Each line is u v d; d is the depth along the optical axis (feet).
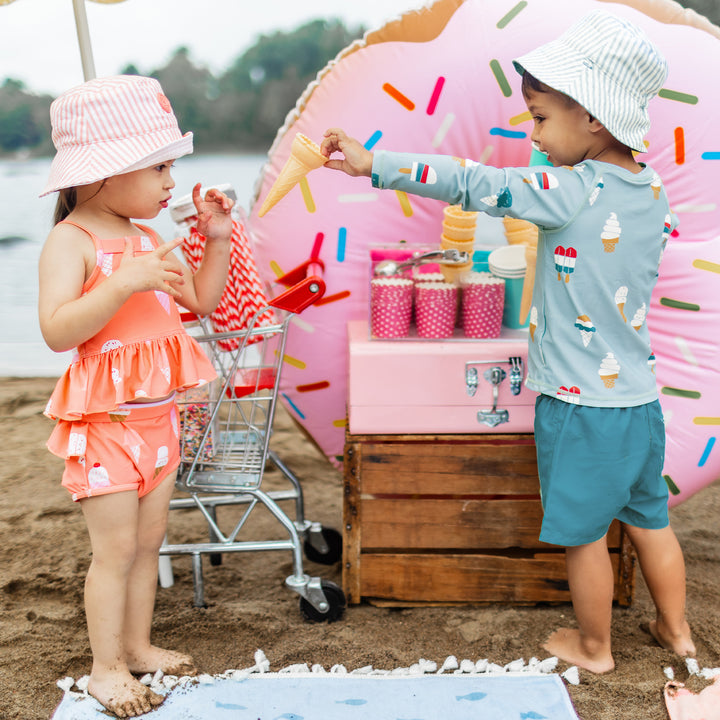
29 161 53.21
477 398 7.18
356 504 7.30
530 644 6.89
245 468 7.22
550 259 6.12
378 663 6.63
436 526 7.34
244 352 7.15
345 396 8.66
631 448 6.13
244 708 6.02
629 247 5.97
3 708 6.03
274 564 8.59
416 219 8.07
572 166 6.11
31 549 8.74
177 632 7.05
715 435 7.55
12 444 12.21
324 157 6.16
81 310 5.31
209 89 89.66
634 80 5.81
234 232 7.13
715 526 9.47
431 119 7.63
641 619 7.29
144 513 6.21
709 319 7.41
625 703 6.11
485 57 7.45
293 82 90.68
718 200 7.43
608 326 6.11
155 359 5.87
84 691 6.26
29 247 24.26
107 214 5.97
